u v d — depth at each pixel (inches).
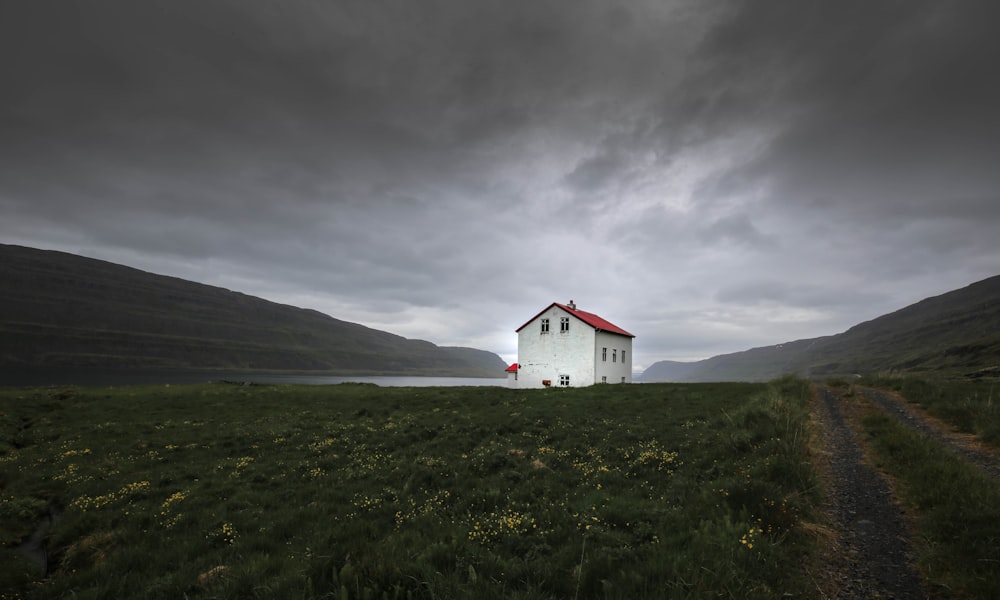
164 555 505.7
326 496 678.5
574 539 413.4
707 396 1423.5
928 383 1229.1
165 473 846.5
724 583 291.0
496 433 1064.8
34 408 1489.9
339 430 1187.9
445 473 756.6
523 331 2768.2
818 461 603.2
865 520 414.9
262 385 2384.4
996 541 324.5
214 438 1124.5
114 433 1195.9
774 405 920.3
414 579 318.7
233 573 402.6
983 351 6304.1
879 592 299.9
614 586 300.0
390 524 539.2
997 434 650.8
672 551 353.1
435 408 1530.5
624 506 498.3
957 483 435.8
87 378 7775.6
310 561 373.7
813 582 313.1
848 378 1670.8
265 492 718.5
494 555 370.6
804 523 402.0
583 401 1498.5
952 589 289.7
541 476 703.1
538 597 297.1
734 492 449.1
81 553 550.9
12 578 499.2
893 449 608.4
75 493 763.4
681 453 752.3
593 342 2578.7
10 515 675.4
